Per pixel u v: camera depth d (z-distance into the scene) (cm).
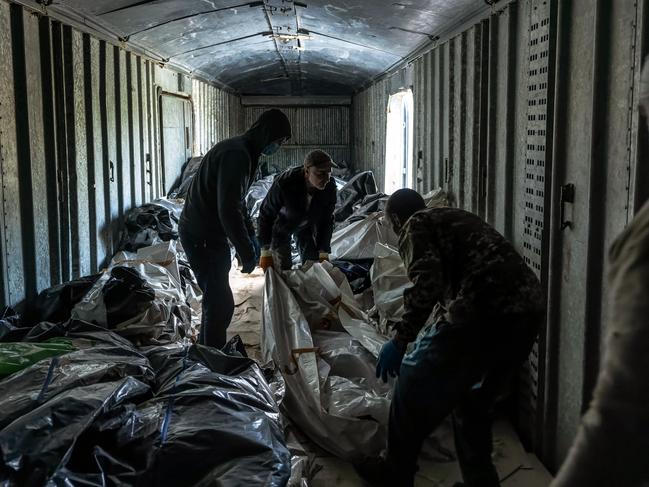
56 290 371
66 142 436
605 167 225
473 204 420
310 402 279
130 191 593
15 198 364
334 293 357
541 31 285
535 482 260
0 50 346
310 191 409
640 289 82
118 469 197
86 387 222
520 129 319
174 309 397
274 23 703
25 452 187
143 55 633
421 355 215
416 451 228
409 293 211
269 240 420
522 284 209
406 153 863
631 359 81
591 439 84
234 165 326
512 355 210
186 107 838
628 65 207
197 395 227
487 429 224
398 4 490
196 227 346
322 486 252
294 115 1394
